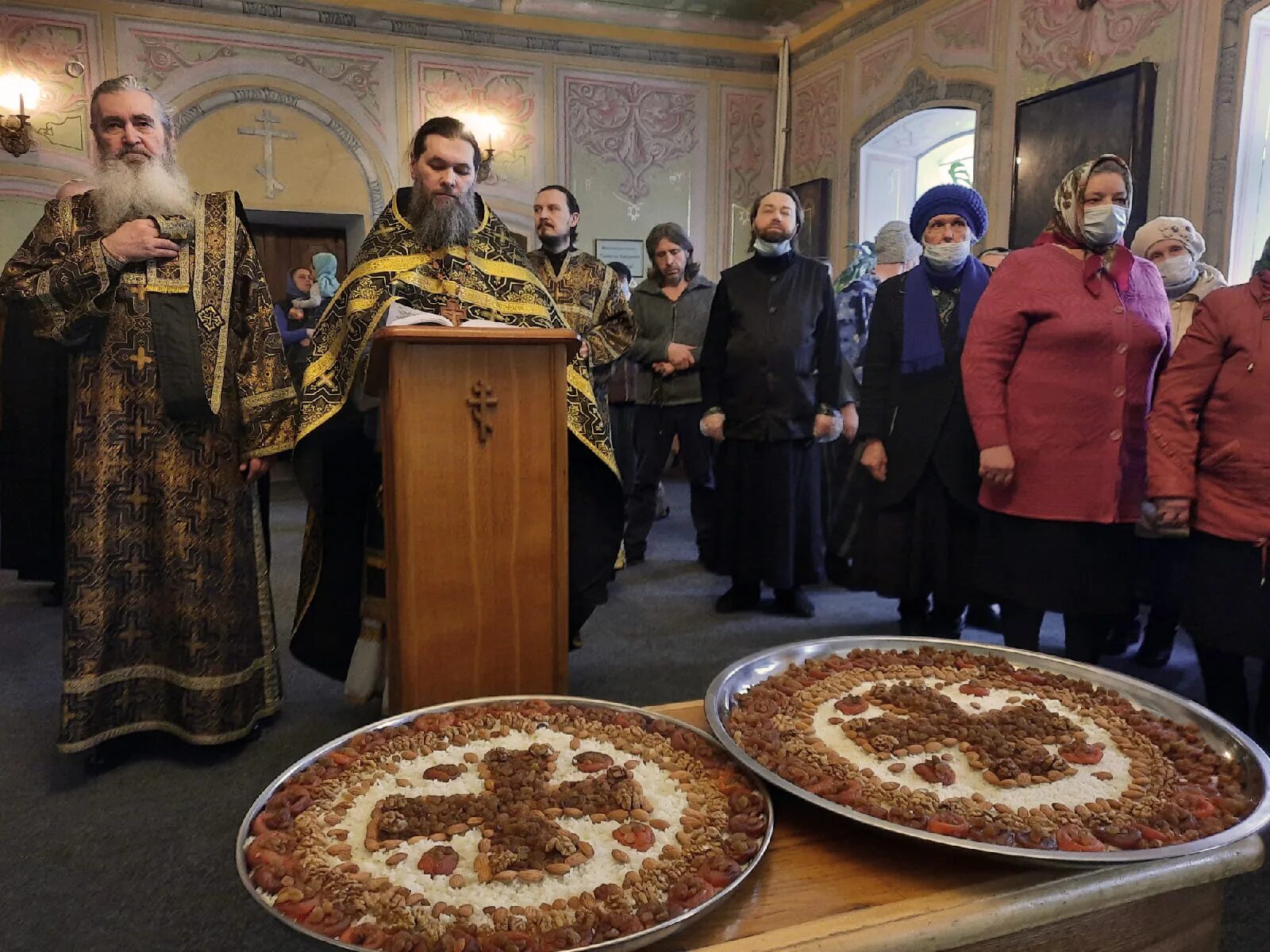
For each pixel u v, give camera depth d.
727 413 3.41
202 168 6.26
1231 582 2.09
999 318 2.19
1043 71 5.01
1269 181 4.14
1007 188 5.30
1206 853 0.95
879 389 2.84
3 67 5.80
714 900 0.86
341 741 1.26
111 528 2.06
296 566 4.41
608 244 7.19
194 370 2.03
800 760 1.15
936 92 5.78
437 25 6.61
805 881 0.93
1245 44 3.99
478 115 6.77
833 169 6.84
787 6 6.75
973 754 1.18
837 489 4.02
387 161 6.62
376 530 2.26
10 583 4.14
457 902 0.91
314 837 1.02
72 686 2.03
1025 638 2.31
